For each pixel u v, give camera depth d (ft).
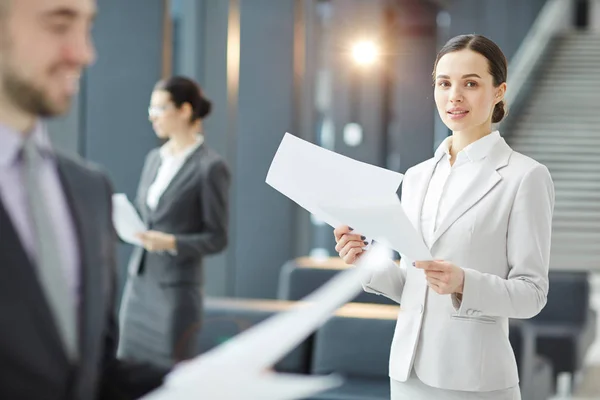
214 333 15.64
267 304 16.49
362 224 7.48
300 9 27.73
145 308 14.47
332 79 47.14
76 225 4.93
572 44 60.23
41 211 4.68
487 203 8.73
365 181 8.12
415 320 8.95
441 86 8.97
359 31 42.47
